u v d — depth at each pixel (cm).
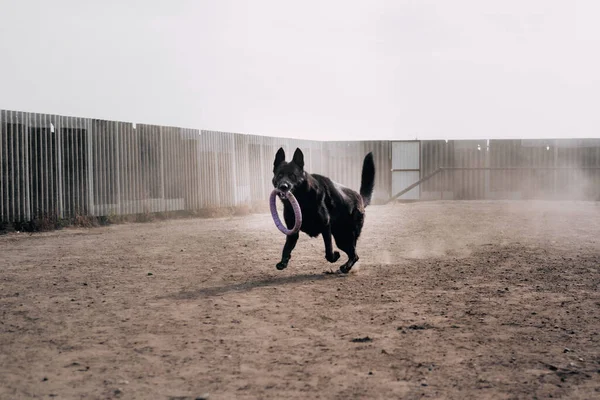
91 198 1884
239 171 2577
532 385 408
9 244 1355
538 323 588
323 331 559
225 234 1567
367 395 391
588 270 922
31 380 423
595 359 467
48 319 613
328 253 901
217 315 627
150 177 2116
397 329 566
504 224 1780
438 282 825
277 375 433
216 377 429
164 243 1355
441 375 431
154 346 511
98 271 943
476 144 3198
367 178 1012
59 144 1786
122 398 387
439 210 2464
